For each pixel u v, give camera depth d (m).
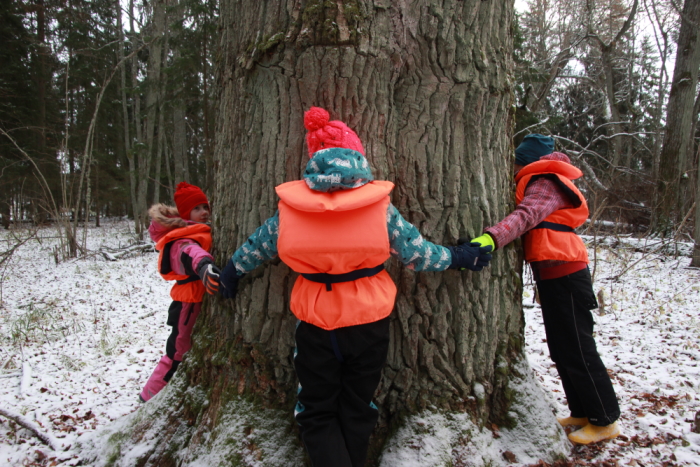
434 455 1.75
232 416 1.88
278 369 1.90
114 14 19.30
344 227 1.50
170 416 2.08
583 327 2.08
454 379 1.91
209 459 1.80
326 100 1.77
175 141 15.29
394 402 1.89
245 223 1.96
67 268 9.44
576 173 2.06
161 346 4.27
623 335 4.17
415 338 1.88
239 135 2.01
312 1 1.74
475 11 1.86
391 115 1.82
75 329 4.84
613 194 11.59
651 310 5.02
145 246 12.11
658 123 14.25
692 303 5.27
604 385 2.07
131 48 20.70
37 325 4.94
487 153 1.96
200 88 14.54
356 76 1.76
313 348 1.61
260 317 1.92
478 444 1.84
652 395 2.78
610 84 15.47
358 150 1.59
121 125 22.52
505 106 2.03
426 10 1.80
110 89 20.88
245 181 1.97
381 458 1.81
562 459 1.93
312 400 1.63
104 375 3.48
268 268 1.89
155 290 7.11
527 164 2.39
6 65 15.72
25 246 13.04
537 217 1.94
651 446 2.12
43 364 3.77
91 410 2.81
